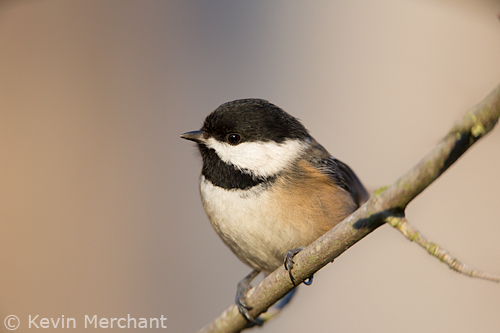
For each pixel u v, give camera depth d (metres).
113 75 11.07
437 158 4.17
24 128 10.52
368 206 4.83
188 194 10.42
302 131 7.61
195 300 9.74
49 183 10.21
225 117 7.14
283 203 6.78
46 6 11.23
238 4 11.68
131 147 10.63
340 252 5.39
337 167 7.88
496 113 3.79
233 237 7.11
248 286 7.64
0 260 9.63
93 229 10.02
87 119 10.72
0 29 11.02
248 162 6.99
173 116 10.97
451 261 4.31
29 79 10.88
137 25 11.40
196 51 11.54
